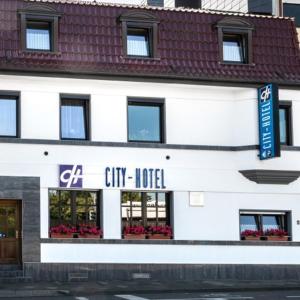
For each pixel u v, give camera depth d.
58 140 26.34
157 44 27.77
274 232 28.12
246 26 28.80
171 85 27.58
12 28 26.58
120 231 26.66
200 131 27.91
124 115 27.20
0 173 25.67
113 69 26.77
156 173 27.19
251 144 27.77
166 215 27.50
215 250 27.47
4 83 26.22
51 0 27.36
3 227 25.98
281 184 28.39
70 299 20.70
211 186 27.72
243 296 21.44
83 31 27.23
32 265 25.56
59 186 26.16
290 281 26.92
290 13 34.59
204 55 28.20
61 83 26.70
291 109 28.67
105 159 26.77
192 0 35.75
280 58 29.06
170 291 23.05
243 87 27.95
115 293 22.36
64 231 26.09
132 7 28.16
